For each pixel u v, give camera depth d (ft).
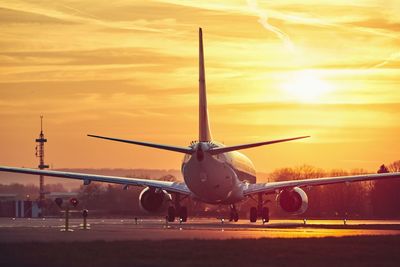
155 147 307.58
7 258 181.88
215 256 185.88
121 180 346.13
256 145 304.50
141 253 190.80
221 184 333.01
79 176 341.21
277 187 350.02
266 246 204.54
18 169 334.65
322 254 189.78
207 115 349.61
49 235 250.98
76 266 170.50
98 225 341.41
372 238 226.79
